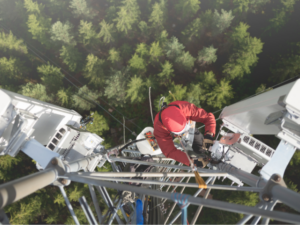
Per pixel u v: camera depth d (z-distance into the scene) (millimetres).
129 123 37469
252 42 31500
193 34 40094
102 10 54875
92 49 45031
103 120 30719
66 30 40625
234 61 34281
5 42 40562
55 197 27062
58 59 47844
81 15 47844
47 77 37406
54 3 48969
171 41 38000
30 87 34688
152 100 37875
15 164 31062
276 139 28672
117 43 45844
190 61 35250
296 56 31359
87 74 39469
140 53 37938
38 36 43188
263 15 43656
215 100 31688
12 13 49594
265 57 39625
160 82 35469
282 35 39969
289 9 36156
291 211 26297
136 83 33219
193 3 40094
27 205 25109
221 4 42188
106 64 39250
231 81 36688
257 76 38156
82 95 36156
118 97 35719
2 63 38656
